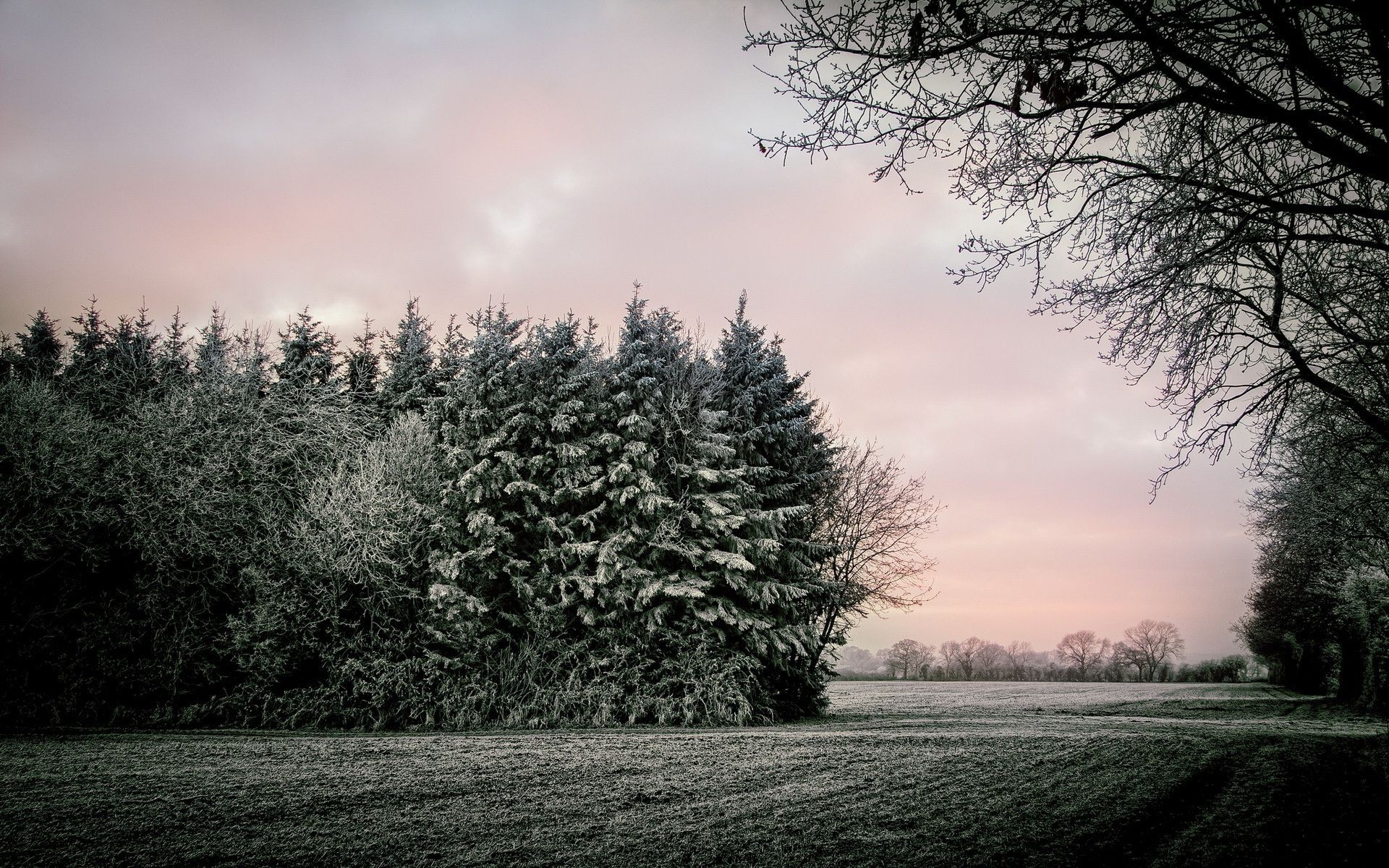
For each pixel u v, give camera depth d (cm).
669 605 2234
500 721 1988
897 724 2270
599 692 2064
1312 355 1009
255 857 677
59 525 1738
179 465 1894
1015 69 639
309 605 1866
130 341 2547
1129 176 741
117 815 823
